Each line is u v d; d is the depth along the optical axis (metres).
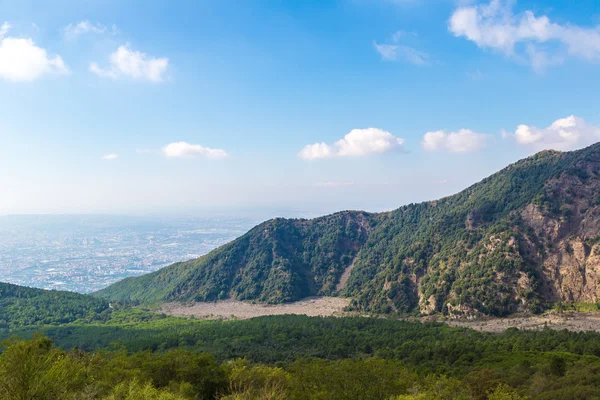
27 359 34.91
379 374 67.31
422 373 114.69
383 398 64.62
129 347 154.38
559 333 145.75
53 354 39.78
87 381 47.88
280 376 77.38
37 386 33.94
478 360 126.00
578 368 102.75
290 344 162.12
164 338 165.62
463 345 137.75
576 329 160.50
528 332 154.88
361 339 163.50
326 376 68.69
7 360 34.44
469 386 89.75
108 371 73.25
